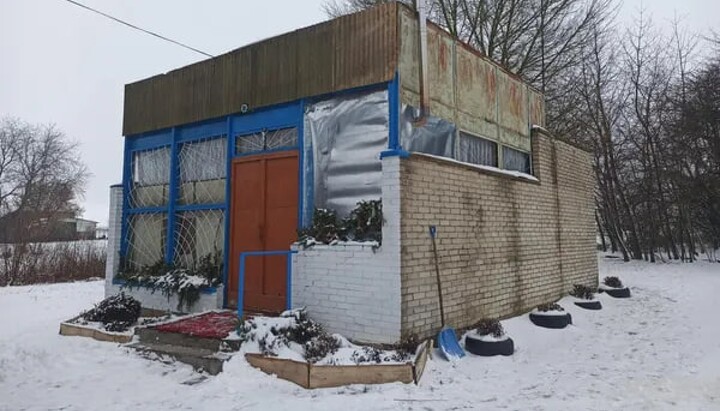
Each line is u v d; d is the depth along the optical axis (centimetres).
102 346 625
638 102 1992
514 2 1722
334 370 463
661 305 953
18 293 1281
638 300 1016
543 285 853
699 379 475
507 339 587
